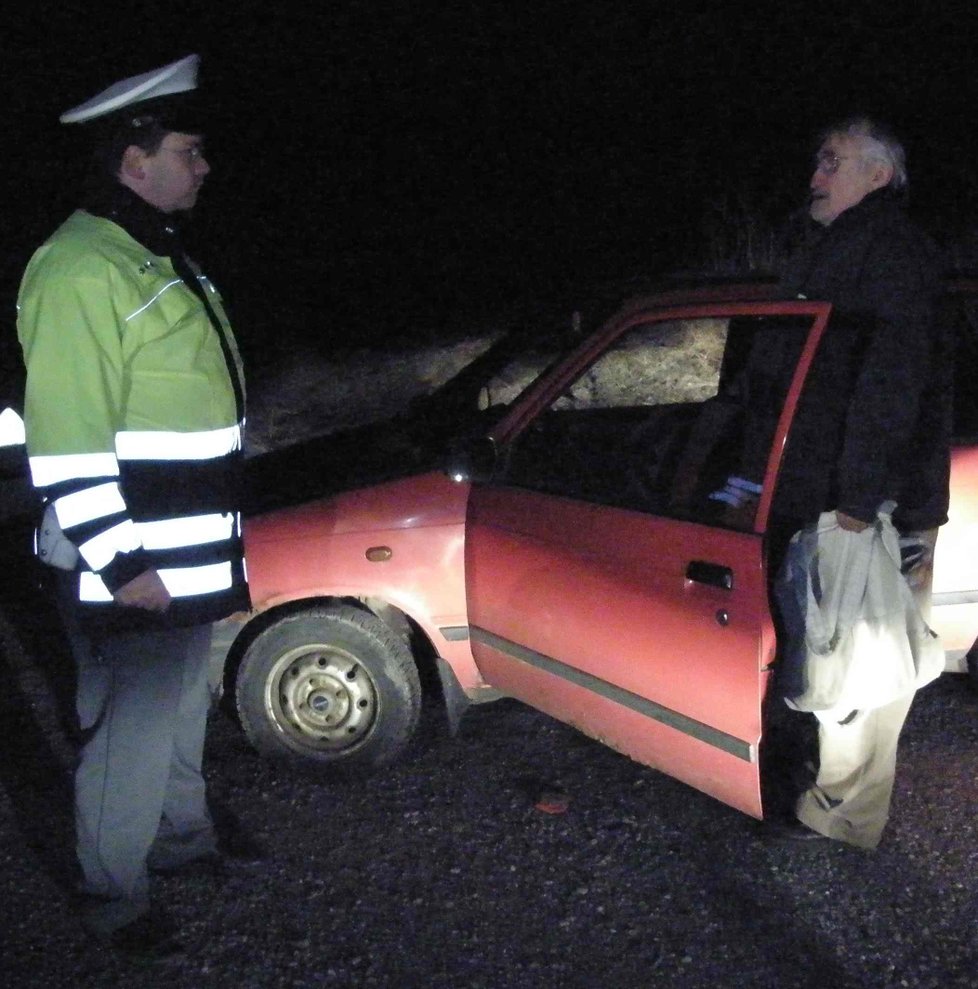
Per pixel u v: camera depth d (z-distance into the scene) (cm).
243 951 320
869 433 302
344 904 339
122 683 297
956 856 350
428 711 453
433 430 421
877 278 308
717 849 359
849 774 341
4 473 326
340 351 748
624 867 352
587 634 348
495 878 349
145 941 319
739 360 353
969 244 805
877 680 316
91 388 263
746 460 324
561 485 362
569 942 320
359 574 387
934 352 322
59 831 384
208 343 287
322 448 439
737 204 925
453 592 388
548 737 431
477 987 303
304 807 390
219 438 291
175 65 281
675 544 323
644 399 363
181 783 342
